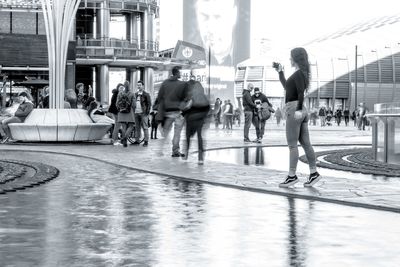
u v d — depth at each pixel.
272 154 22.22
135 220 8.41
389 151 18.61
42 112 27.16
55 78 27.39
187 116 17.67
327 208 9.57
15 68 50.72
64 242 6.97
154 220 8.42
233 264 6.02
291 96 11.77
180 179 13.59
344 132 50.41
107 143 27.52
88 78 70.19
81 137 27.20
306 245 6.89
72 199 10.38
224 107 54.41
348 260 6.21
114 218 8.57
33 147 24.08
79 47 62.56
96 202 10.05
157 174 14.55
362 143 30.44
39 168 15.26
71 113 27.34
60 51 27.28
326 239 7.22
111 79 77.69
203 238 7.23
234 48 147.88
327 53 119.56
